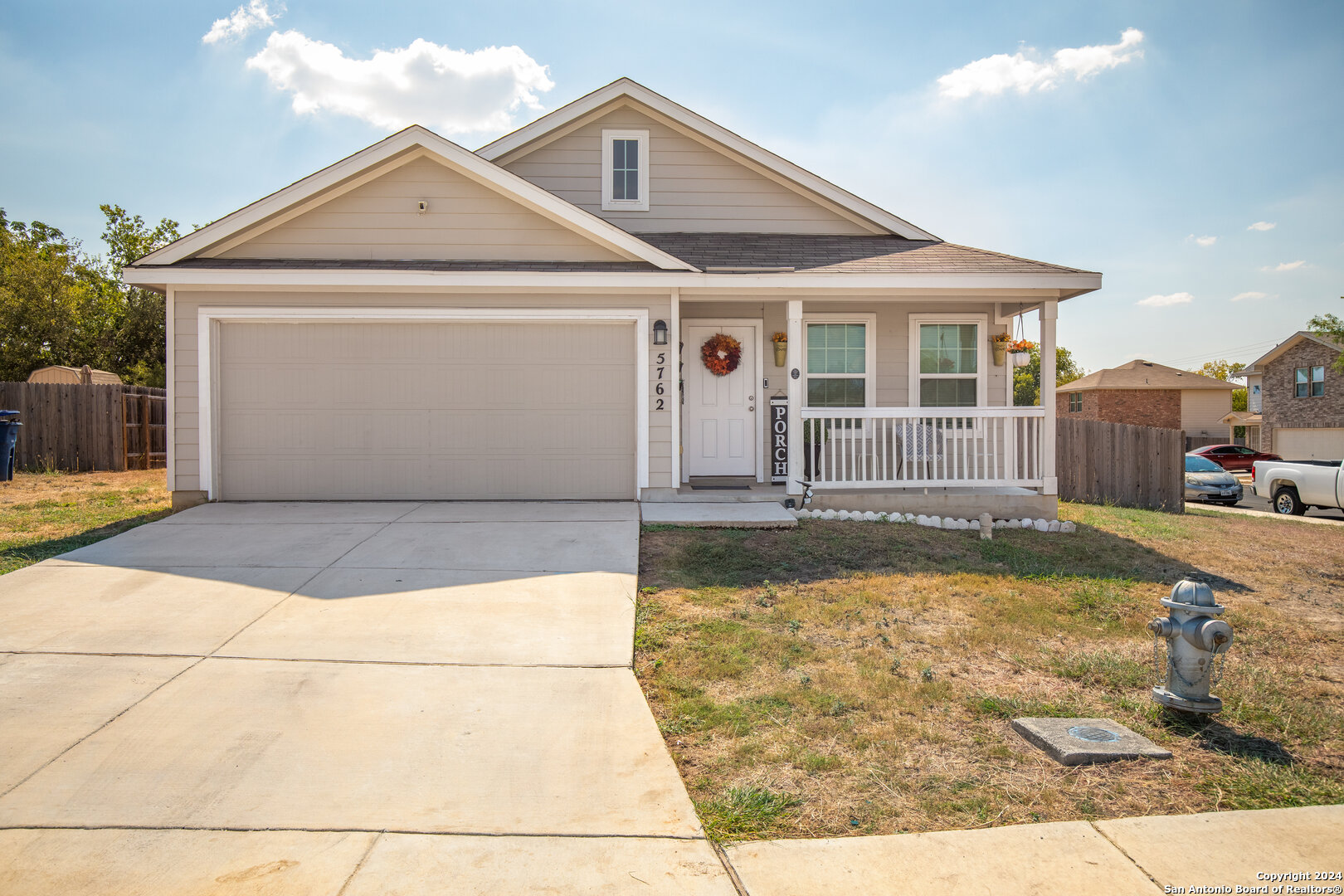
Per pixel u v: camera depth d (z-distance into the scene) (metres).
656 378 9.26
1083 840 3.04
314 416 9.11
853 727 3.98
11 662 4.49
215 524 7.84
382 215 9.09
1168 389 36.78
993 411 9.54
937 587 6.54
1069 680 4.68
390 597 5.73
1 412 12.12
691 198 11.36
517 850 2.90
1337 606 6.58
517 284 8.75
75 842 2.89
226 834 2.96
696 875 2.78
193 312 8.91
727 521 8.20
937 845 2.99
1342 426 28.64
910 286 9.09
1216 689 4.54
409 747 3.64
